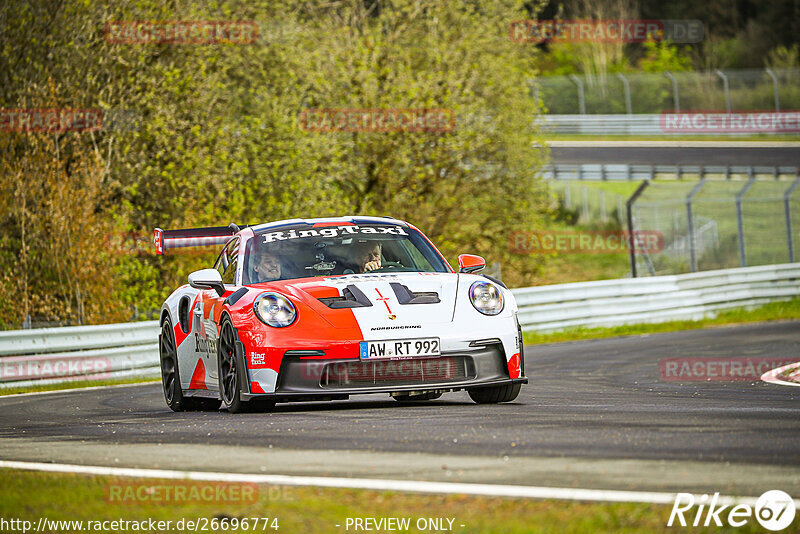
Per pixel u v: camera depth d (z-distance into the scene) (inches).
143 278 2536.9
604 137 7317.9
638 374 1451.8
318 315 925.8
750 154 6210.6
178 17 3019.2
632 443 652.7
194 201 2760.8
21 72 2723.9
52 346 1781.5
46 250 2390.5
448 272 1053.8
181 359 1127.6
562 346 2156.7
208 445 717.3
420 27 3639.3
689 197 3540.8
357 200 3535.9
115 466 641.0
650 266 3988.7
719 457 592.1
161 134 2783.0
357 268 1035.3
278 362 912.9
